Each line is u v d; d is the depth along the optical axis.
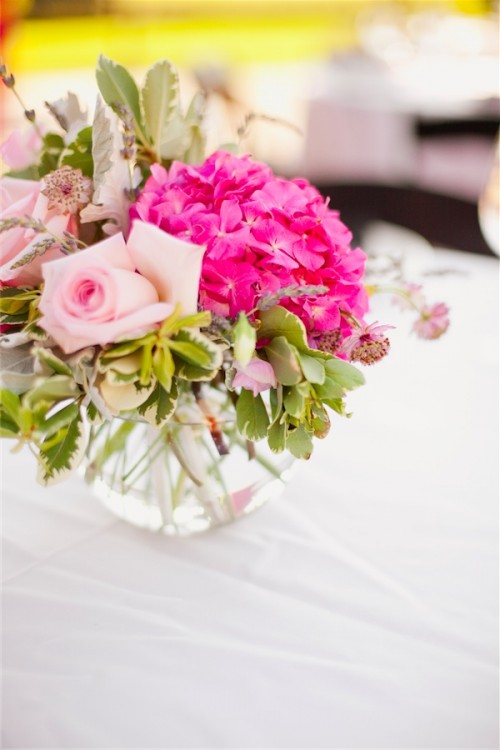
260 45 6.40
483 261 1.38
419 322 0.82
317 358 0.62
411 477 0.89
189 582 0.75
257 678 0.64
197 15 6.59
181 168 0.70
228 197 0.65
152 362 0.58
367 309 0.71
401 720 0.60
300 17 6.81
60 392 0.56
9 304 0.66
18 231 0.66
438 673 0.64
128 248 0.59
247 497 0.80
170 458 0.77
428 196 1.92
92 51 5.93
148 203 0.65
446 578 0.75
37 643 0.67
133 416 0.72
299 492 0.87
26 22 5.95
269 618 0.70
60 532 0.81
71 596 0.73
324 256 0.66
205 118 0.82
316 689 0.63
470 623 0.69
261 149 3.62
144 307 0.57
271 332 0.63
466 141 2.46
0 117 3.45
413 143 2.52
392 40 3.08
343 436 0.97
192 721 0.60
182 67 5.31
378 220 1.93
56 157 0.75
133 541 0.80
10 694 0.62
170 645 0.67
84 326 0.55
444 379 1.07
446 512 0.83
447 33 3.11
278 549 0.79
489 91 2.51
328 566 0.76
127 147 0.66
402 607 0.71
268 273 0.62
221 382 0.74
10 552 0.78
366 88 2.57
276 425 0.64
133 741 0.58
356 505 0.85
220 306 0.62
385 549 0.78
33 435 0.55
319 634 0.68
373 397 1.04
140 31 6.33
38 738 0.59
